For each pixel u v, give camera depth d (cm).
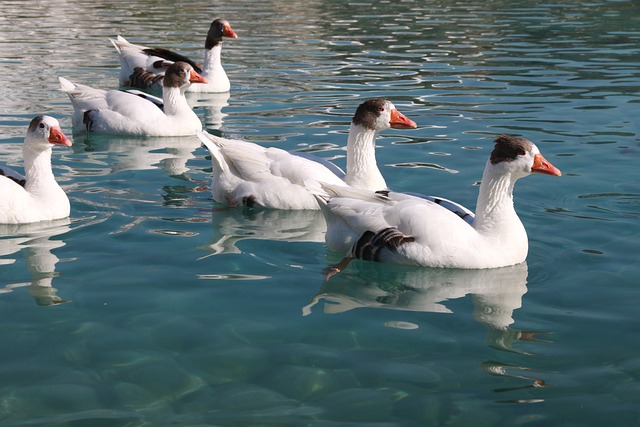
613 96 1465
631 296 696
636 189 973
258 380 553
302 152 1103
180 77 1267
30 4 2661
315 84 1606
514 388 545
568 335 627
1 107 1387
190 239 828
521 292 711
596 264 767
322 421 504
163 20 2411
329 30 2269
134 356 583
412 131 1255
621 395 536
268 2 2817
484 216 771
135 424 499
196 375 558
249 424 499
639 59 1812
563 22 2378
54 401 524
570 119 1307
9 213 849
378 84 1595
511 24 2344
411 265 764
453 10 2658
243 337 616
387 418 507
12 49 1917
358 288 717
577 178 1016
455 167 1070
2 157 1099
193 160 1127
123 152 1159
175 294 693
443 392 540
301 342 610
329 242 802
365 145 934
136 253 786
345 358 586
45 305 665
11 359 577
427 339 619
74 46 1973
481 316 662
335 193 799
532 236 838
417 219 757
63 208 878
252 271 750
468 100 1454
